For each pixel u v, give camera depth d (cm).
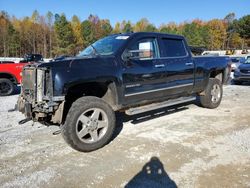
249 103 801
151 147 450
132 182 342
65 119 432
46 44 8131
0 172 374
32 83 441
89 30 7994
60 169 381
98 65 448
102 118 453
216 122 591
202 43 9256
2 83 1027
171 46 587
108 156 421
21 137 512
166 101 588
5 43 7319
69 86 413
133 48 507
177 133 518
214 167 375
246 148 438
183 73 598
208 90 690
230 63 765
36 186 338
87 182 345
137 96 509
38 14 8856
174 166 381
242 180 340
